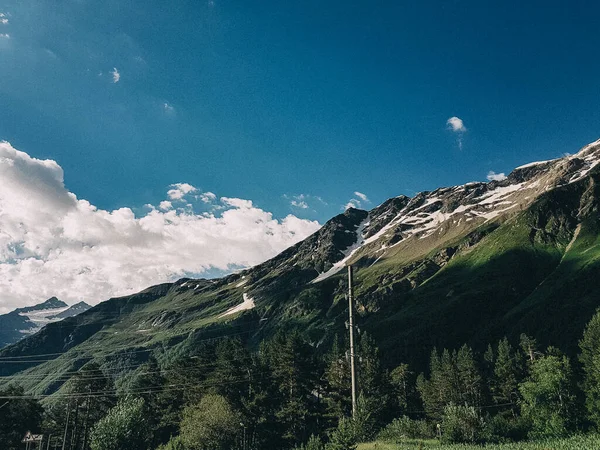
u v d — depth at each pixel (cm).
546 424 5312
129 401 7831
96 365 9431
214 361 9750
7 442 8756
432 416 9025
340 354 9600
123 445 7275
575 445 3108
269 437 7094
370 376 8244
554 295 15712
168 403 9012
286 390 7888
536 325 14350
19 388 9438
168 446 6962
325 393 8481
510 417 8625
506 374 9319
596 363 7225
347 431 3272
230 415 6781
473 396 9381
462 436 4219
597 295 14525
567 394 5556
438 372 9981
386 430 4850
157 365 10938
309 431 7488
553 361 5878
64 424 9350
